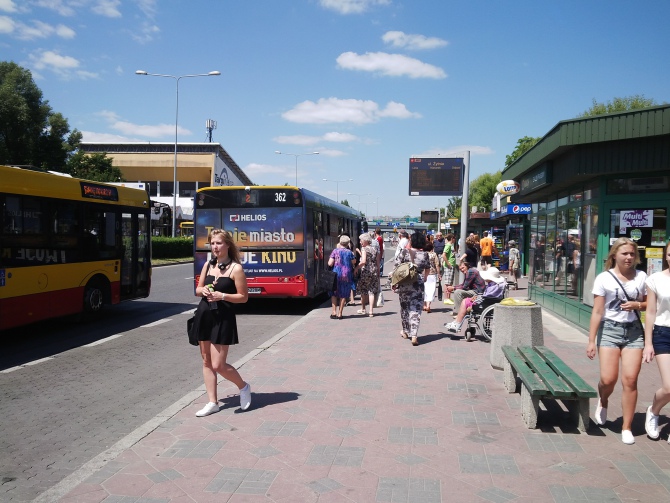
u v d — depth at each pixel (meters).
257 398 6.32
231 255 5.80
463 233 17.78
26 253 9.97
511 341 7.51
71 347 9.89
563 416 5.68
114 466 4.52
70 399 6.74
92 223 11.94
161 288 20.67
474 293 10.19
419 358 8.32
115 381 7.56
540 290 14.88
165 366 8.43
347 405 6.05
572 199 11.88
